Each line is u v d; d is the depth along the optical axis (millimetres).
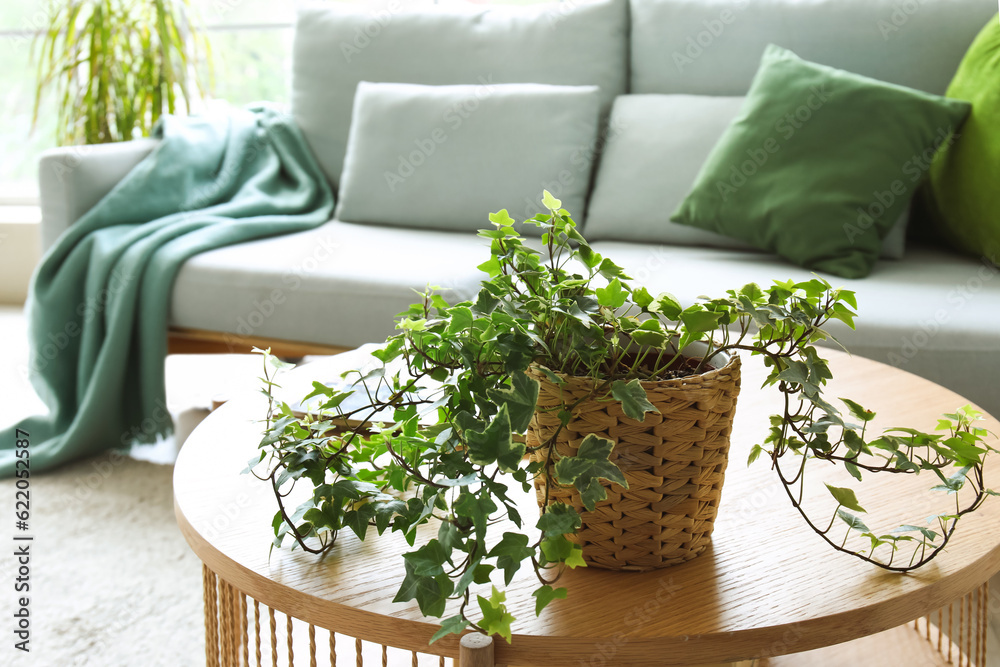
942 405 1088
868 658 1001
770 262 1887
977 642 961
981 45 1812
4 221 3270
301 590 701
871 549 741
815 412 1070
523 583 724
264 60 3457
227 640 831
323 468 734
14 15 3400
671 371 750
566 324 692
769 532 799
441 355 714
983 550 744
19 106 3482
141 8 2789
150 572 1552
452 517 659
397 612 672
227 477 913
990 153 1725
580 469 634
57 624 1401
